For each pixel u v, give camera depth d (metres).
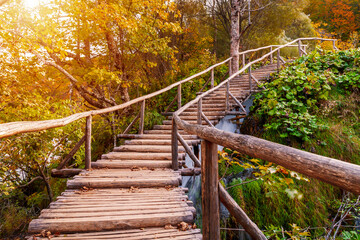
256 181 4.88
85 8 4.84
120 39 6.44
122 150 4.44
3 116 4.67
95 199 2.53
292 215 4.40
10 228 5.84
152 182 2.98
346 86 5.97
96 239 1.88
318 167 0.55
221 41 14.41
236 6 9.29
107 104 7.27
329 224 4.15
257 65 11.21
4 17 4.18
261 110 6.14
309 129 5.21
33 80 5.37
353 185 0.45
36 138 5.03
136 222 2.08
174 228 2.08
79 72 5.76
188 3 11.60
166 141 4.84
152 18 6.53
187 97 8.14
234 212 1.39
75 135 6.16
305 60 7.34
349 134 5.15
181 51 12.00
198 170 3.68
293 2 11.28
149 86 8.81
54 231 1.97
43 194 7.23
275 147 0.74
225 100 6.86
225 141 1.10
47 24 4.42
